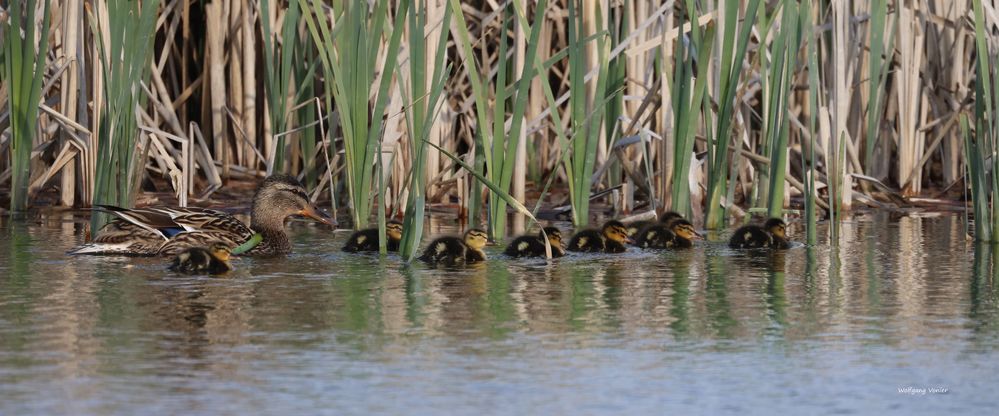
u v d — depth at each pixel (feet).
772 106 51.08
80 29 58.03
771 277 42.06
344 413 25.61
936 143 66.59
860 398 27.04
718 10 55.57
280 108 61.05
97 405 25.86
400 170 60.03
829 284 40.52
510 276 42.22
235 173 68.80
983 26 48.49
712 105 56.03
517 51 55.67
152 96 63.93
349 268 43.88
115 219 49.80
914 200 65.67
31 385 27.25
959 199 67.36
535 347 31.09
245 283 40.09
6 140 61.16
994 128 50.88
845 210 63.67
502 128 49.85
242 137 69.10
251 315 34.58
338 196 64.23
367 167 50.14
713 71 58.13
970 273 42.78
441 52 45.44
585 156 53.42
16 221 55.57
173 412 25.46
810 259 46.55
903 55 65.57
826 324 34.06
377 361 29.55
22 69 56.80
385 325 33.45
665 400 26.73
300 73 65.05
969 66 69.87
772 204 51.37
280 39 66.23
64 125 58.70
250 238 48.16
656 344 31.55
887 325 33.91
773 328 33.50
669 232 50.21
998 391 27.53
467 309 35.81
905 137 66.74
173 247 46.47
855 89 68.03
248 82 67.87
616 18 60.59
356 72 49.55
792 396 27.14
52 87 61.36
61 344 30.86
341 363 29.32
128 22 49.32
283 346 30.91
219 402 26.18
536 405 26.30
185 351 30.32
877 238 52.85
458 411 25.82
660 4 61.67
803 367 29.43
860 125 68.03
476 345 31.24
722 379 28.37
